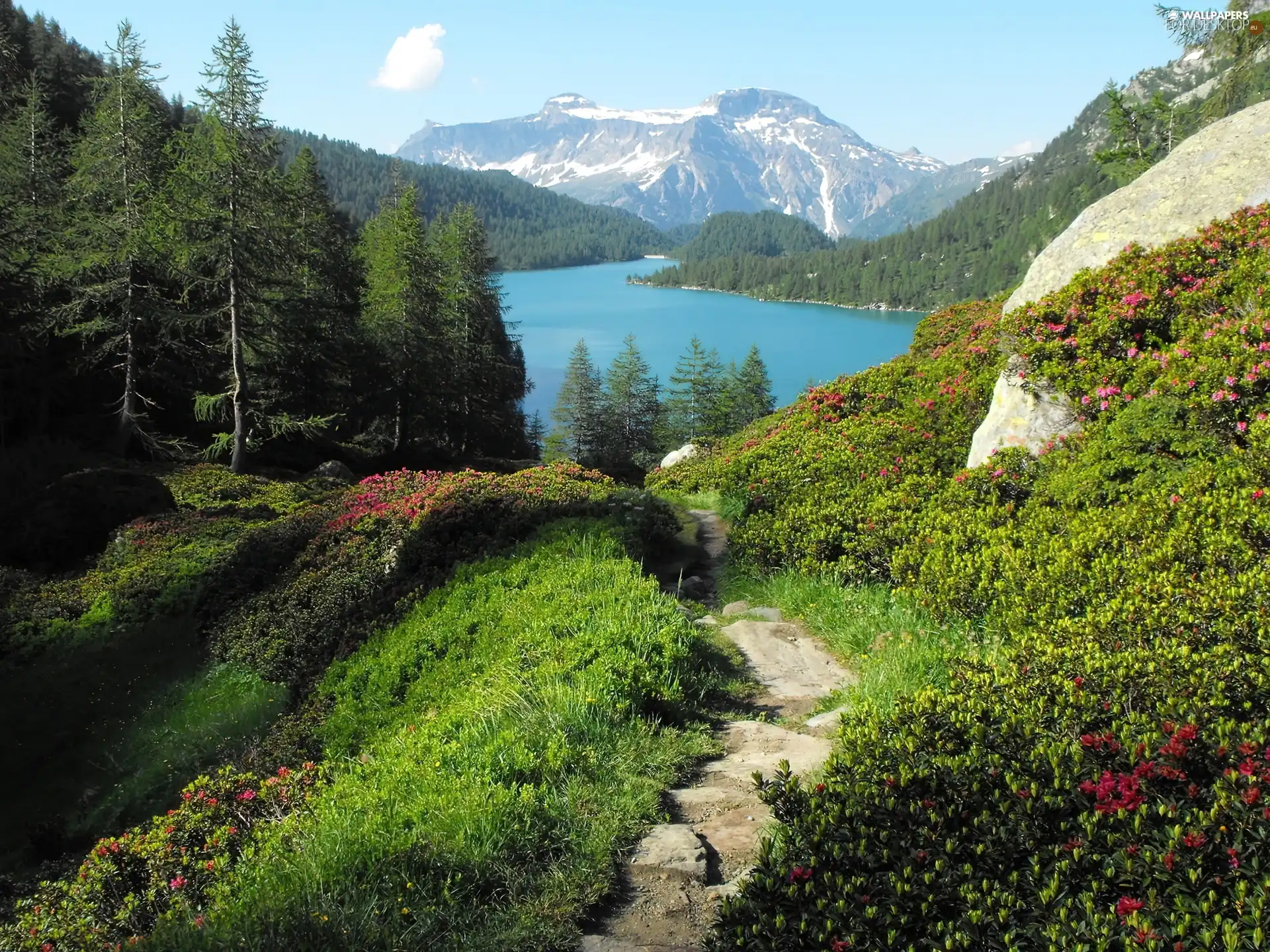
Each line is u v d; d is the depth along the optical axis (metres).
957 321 20.39
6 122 39.59
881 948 3.15
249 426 31.92
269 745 9.91
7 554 17.83
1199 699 4.25
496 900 4.33
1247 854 3.13
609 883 4.36
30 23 85.88
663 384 120.69
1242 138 12.18
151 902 6.43
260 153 26.73
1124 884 3.18
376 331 43.47
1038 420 10.80
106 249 29.84
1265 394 7.89
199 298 34.38
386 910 4.20
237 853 6.80
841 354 153.88
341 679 10.55
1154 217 12.27
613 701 6.41
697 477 17.47
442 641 9.98
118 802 10.33
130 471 21.44
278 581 14.36
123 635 14.02
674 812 5.21
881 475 12.84
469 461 51.28
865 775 4.27
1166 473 8.20
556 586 9.95
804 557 11.03
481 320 53.41
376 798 5.49
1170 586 5.86
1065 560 7.11
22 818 10.24
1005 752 4.14
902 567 9.07
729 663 8.30
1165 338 10.20
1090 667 4.81
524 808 4.90
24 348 28.89
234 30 25.20
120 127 29.44
